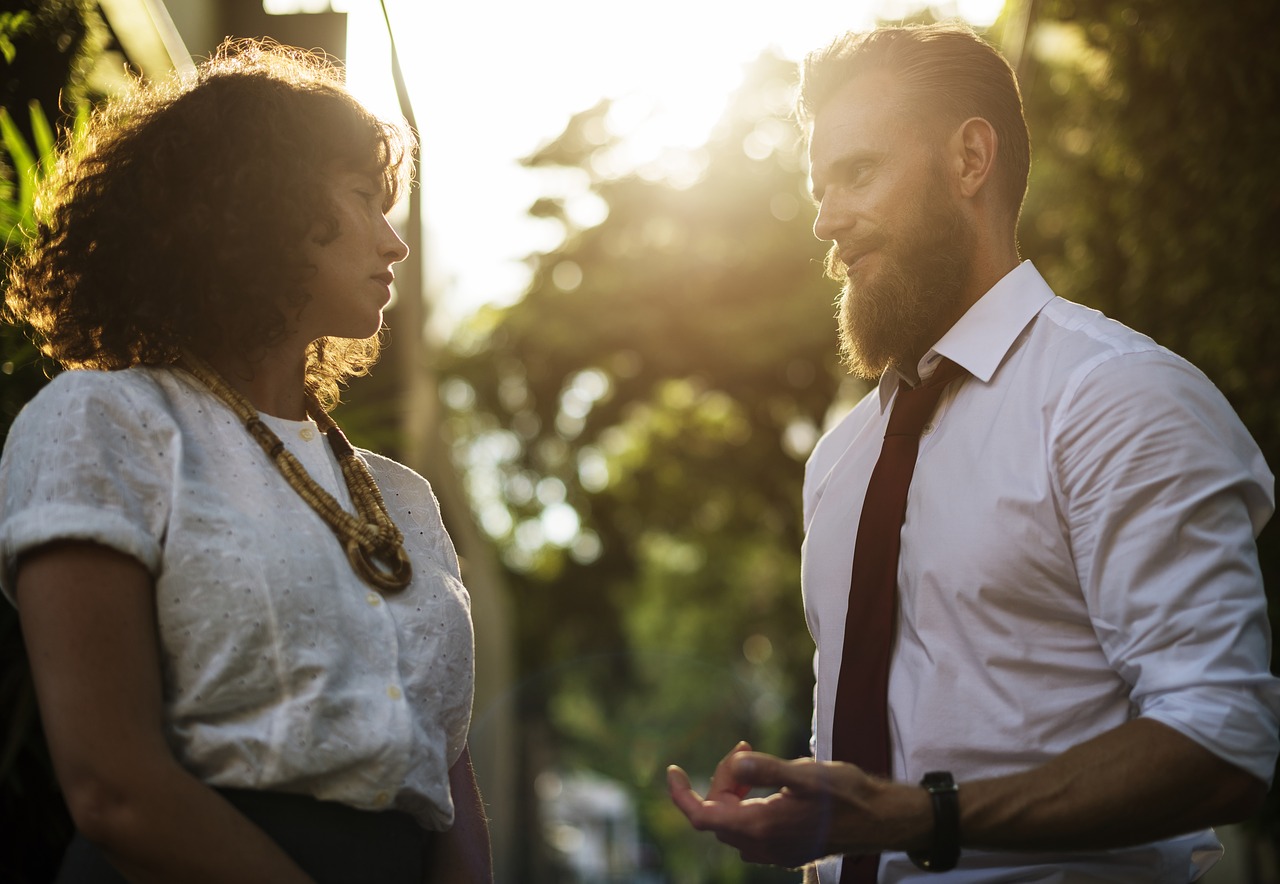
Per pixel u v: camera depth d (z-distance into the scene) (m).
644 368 14.57
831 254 2.20
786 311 13.87
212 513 1.38
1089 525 1.69
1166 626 1.61
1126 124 5.21
